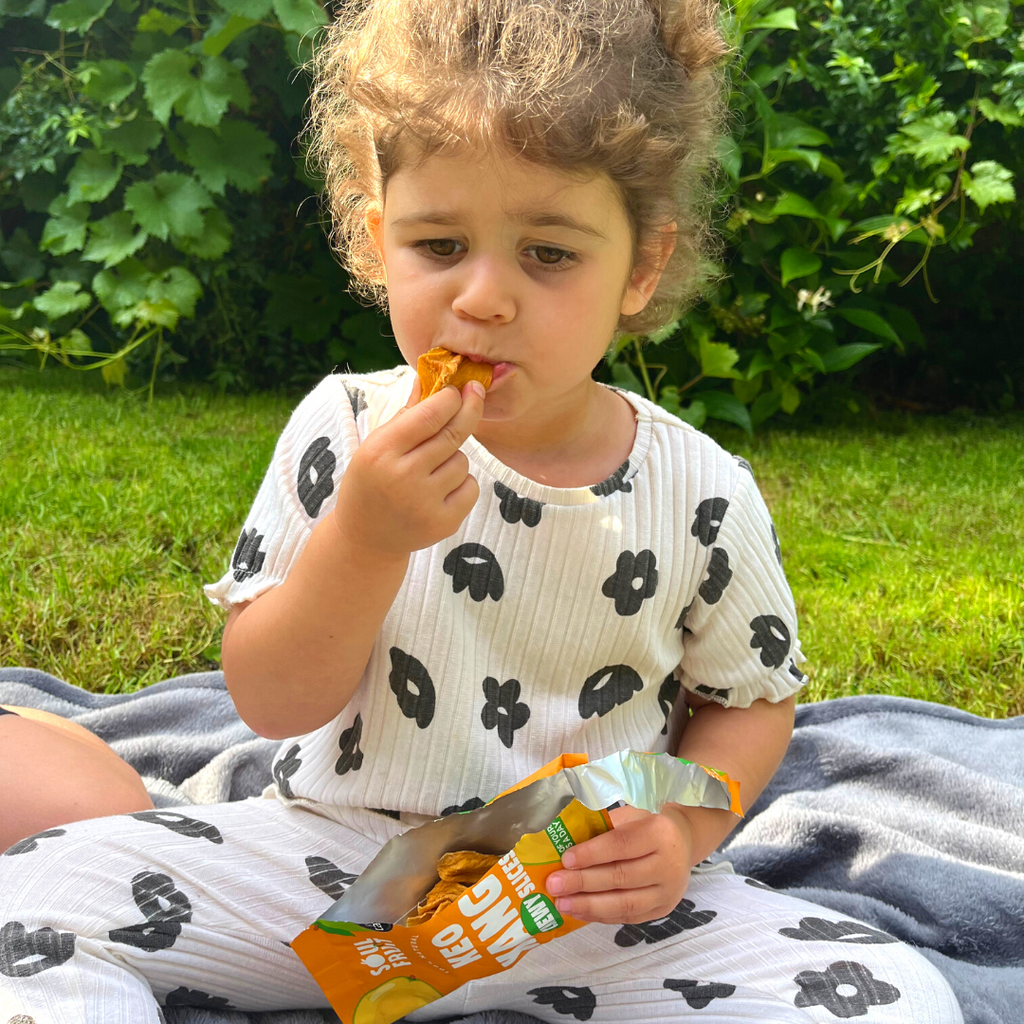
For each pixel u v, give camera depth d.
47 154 4.00
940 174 3.78
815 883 1.53
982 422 4.53
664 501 1.22
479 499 1.17
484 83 0.97
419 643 1.15
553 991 1.11
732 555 1.24
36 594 2.15
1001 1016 1.22
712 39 1.20
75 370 4.34
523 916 0.99
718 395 3.77
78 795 1.23
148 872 1.06
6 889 1.00
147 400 3.96
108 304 3.87
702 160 1.23
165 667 2.05
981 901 1.42
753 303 3.77
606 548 1.17
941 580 2.57
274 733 1.17
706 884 1.18
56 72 4.16
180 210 3.87
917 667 2.16
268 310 4.31
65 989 0.93
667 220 1.14
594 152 0.97
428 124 0.97
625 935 1.10
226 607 1.22
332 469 1.20
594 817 1.00
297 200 4.35
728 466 1.27
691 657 1.28
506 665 1.18
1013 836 1.58
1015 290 4.90
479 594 1.16
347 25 1.28
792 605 1.30
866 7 3.88
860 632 2.25
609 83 1.04
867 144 3.86
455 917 0.98
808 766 1.78
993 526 3.01
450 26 1.05
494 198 0.97
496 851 1.03
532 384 1.03
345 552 1.00
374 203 1.23
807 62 3.93
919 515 3.07
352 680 1.11
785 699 1.31
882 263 3.98
